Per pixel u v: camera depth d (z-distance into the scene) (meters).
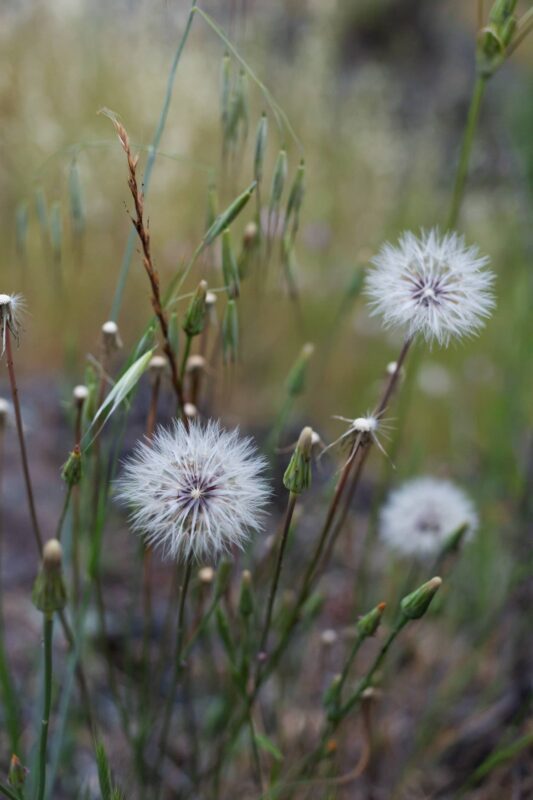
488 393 0.59
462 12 1.33
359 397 0.60
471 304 0.24
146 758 0.34
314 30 0.83
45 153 0.55
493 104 1.01
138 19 0.63
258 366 0.58
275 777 0.30
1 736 0.33
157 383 0.26
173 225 0.59
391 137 0.79
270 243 0.28
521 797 0.34
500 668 0.39
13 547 0.43
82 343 0.57
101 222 0.57
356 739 0.36
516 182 0.65
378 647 0.40
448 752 0.36
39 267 0.56
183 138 0.59
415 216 0.72
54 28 0.61
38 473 0.48
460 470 0.52
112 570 0.42
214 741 0.33
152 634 0.39
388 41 1.24
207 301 0.27
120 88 0.60
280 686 0.34
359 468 0.28
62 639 0.38
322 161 0.72
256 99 0.70
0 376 0.55
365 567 0.36
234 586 0.36
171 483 0.21
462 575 0.41
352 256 0.68
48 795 0.28
